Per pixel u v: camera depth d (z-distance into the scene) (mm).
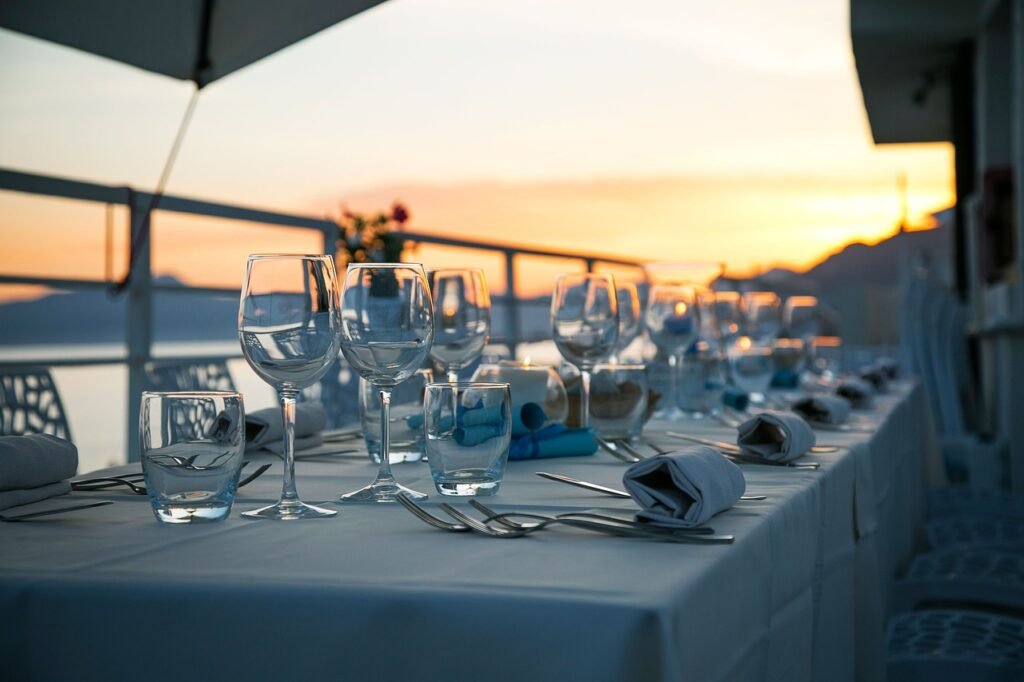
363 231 4145
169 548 816
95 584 708
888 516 2049
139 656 701
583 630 632
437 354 1451
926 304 4934
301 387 1006
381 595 669
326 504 1041
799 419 1395
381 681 668
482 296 1467
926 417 3936
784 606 988
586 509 981
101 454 3395
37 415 1821
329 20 2865
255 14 2936
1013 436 5023
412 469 1338
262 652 685
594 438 1437
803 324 3430
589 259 6609
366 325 1056
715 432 1769
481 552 792
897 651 1578
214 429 935
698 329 2109
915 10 7828
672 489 917
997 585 1945
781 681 967
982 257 6934
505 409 1091
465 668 654
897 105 10352
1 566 752
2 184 3064
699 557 767
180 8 2957
